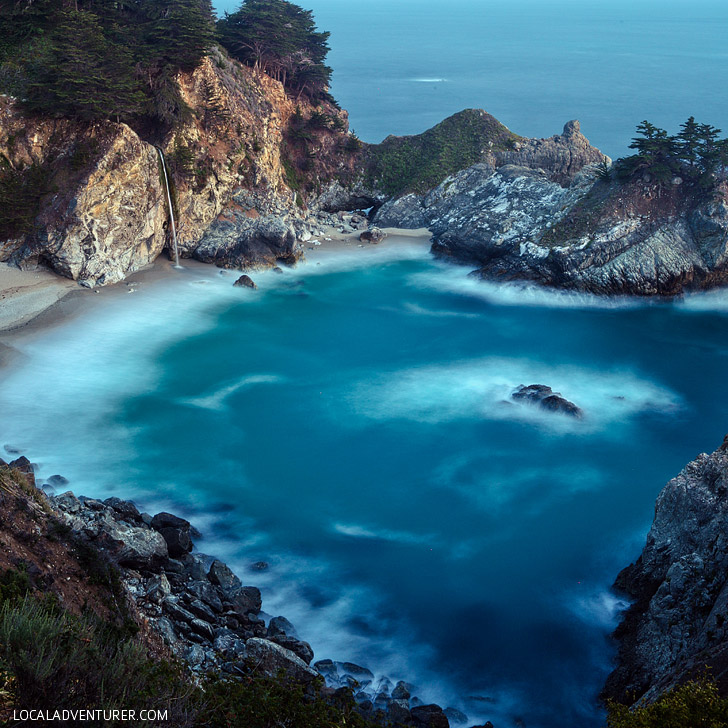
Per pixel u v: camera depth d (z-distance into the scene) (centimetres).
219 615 3659
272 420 6362
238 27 11581
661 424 6581
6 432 5806
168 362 7338
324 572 4466
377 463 5797
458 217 11512
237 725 2053
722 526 3747
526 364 7744
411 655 3834
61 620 1984
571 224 9938
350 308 9088
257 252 9944
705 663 2967
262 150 10700
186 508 5000
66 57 8462
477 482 5591
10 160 8506
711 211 9588
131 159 8725
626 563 4706
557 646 3953
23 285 8181
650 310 9344
